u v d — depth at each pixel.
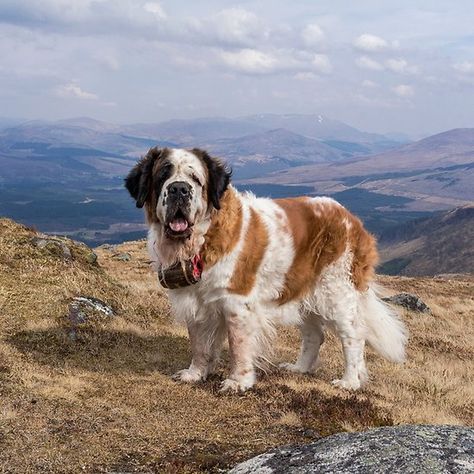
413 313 7.47
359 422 3.02
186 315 3.30
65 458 2.64
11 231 4.83
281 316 3.43
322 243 3.46
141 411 3.01
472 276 17.34
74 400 3.04
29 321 3.76
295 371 3.75
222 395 3.22
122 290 4.68
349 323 3.54
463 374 4.66
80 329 3.81
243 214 3.26
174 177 3.09
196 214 3.11
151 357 3.64
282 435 2.86
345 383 3.56
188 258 3.18
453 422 3.35
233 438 2.83
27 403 2.96
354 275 3.54
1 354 3.37
